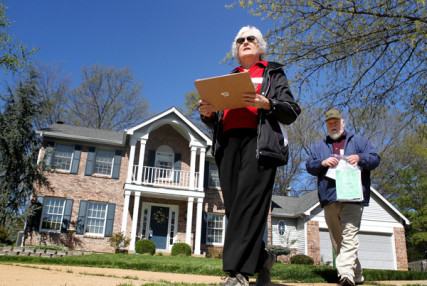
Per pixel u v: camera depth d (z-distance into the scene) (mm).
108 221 17000
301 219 19953
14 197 15180
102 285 2314
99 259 7684
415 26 6289
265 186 2057
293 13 7000
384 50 7109
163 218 18062
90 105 30000
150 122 17719
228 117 2297
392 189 22531
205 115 2338
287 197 22766
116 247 15594
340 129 4129
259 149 2047
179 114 18266
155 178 17656
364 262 18469
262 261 2154
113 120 30562
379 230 19047
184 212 18406
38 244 15906
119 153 18188
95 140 17641
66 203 16766
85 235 16547
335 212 3951
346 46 6992
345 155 3955
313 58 7148
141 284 2535
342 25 6973
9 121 15648
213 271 6207
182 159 19125
